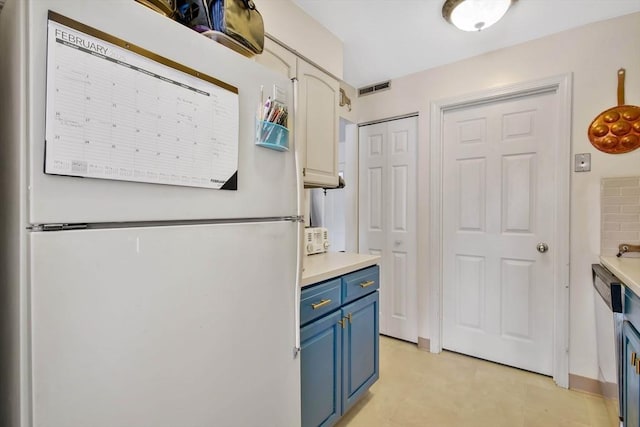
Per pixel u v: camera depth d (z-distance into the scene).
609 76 1.86
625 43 1.82
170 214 0.71
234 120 0.86
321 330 1.47
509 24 1.92
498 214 2.30
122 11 0.63
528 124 2.18
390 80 2.75
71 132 0.56
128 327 0.64
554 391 1.96
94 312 0.59
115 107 0.62
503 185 2.28
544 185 2.12
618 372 1.40
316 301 1.44
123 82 0.63
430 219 2.52
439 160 2.50
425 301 2.56
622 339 1.34
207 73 0.79
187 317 0.74
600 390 1.88
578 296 1.95
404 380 2.11
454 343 2.50
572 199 1.96
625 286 1.30
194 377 0.76
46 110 0.54
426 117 2.55
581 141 1.93
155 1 0.81
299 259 1.11
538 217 2.15
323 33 1.90
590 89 1.91
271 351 0.98
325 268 1.60
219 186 0.82
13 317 0.56
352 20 1.85
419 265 2.59
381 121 2.82
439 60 2.38
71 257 0.57
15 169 0.54
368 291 1.88
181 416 0.73
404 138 2.71
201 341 0.77
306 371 1.38
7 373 0.58
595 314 1.87
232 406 0.85
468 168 2.42
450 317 2.51
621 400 1.36
